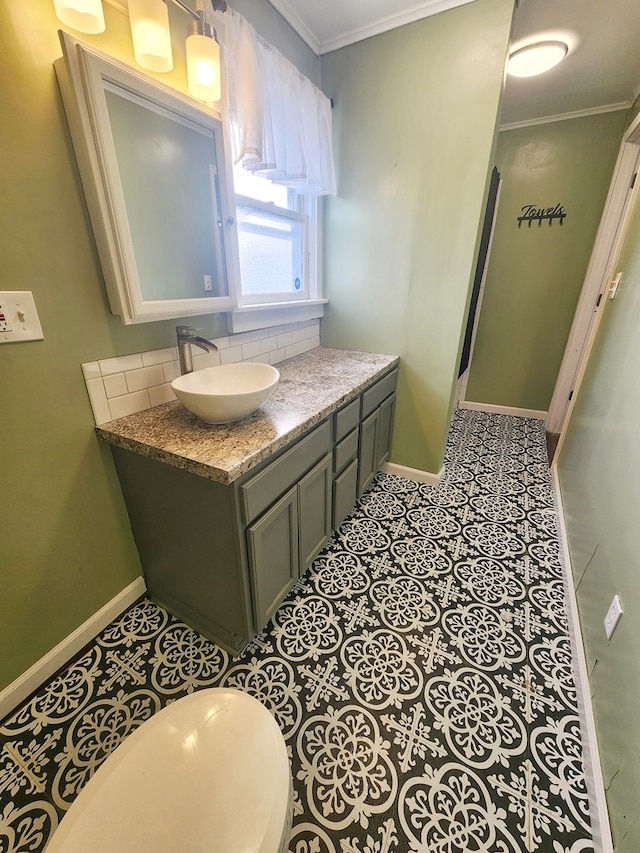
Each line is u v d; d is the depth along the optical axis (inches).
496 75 61.2
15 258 37.3
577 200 112.8
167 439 45.0
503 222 122.6
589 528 60.4
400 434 93.4
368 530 77.5
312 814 37.1
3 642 43.7
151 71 45.0
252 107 53.5
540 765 40.9
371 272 83.0
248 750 29.4
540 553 71.8
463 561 69.6
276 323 75.4
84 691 47.6
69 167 39.9
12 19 33.5
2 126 34.3
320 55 73.4
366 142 74.4
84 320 44.4
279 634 55.4
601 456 62.1
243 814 25.8
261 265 72.5
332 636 55.1
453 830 36.2
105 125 39.1
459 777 39.9
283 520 51.0
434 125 67.7
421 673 50.1
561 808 37.6
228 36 51.3
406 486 93.4
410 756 41.5
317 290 87.4
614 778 34.7
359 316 87.9
